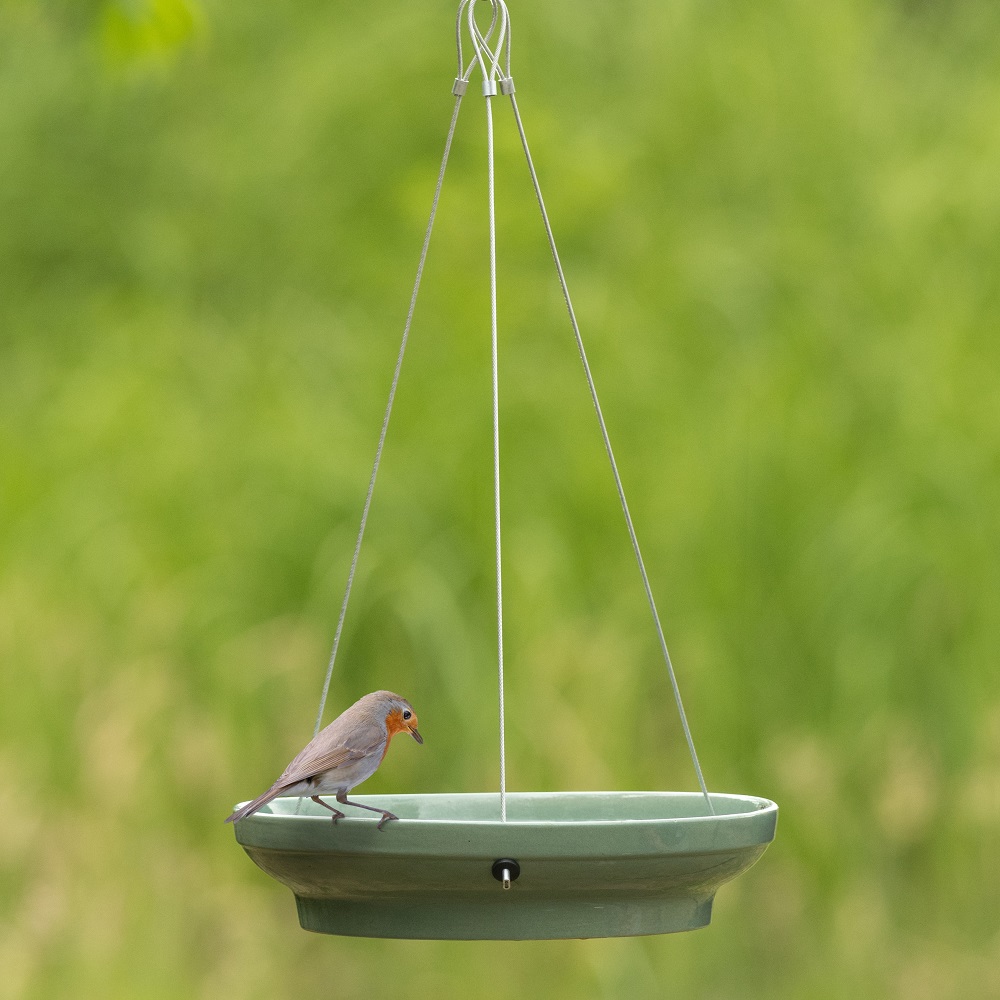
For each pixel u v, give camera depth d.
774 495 11.91
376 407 12.82
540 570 11.41
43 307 16.22
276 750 11.08
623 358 12.93
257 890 10.77
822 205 14.70
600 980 10.12
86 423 13.42
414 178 14.83
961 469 12.09
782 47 15.77
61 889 10.36
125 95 17.19
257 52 17.56
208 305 15.91
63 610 11.81
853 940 10.56
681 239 14.45
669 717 11.34
